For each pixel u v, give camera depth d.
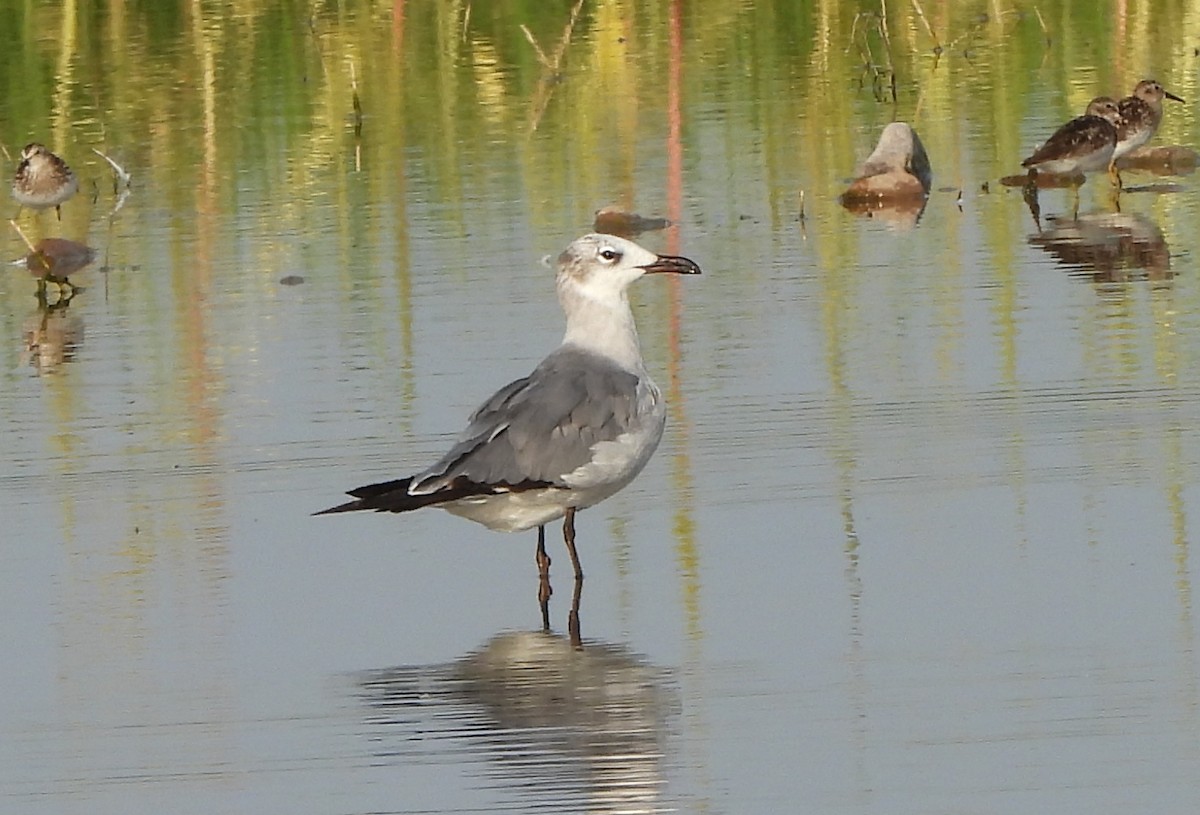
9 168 24.92
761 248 20.28
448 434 15.18
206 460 14.87
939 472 13.98
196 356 17.47
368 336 17.75
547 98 27.47
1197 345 16.52
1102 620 11.58
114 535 13.54
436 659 11.52
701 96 27.41
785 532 13.12
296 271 20.02
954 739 10.26
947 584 12.20
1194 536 12.69
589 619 12.00
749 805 9.68
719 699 10.84
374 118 26.69
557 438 12.36
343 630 11.98
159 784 10.12
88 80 29.11
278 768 10.24
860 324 17.52
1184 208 21.53
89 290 19.86
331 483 14.33
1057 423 14.85
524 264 19.86
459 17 32.50
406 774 10.12
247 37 31.44
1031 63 29.00
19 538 13.52
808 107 26.64
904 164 22.56
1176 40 30.03
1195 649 11.13
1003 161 23.86
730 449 14.60
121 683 11.34
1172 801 9.55
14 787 10.15
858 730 10.40
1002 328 17.23
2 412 16.16
